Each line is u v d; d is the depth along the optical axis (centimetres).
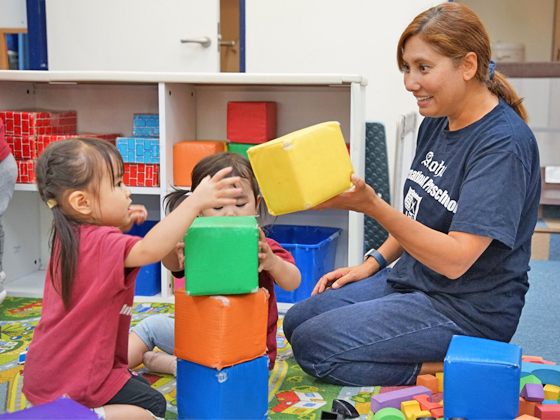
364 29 245
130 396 115
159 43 264
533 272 263
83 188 110
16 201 237
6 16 290
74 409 97
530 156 132
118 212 115
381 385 146
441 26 128
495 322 140
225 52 327
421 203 145
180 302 123
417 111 249
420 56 130
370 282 162
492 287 139
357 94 188
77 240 110
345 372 144
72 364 110
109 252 107
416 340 140
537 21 507
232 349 119
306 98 234
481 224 126
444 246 125
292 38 252
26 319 194
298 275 142
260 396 125
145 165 212
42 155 113
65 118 236
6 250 233
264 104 214
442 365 144
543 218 315
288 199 119
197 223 119
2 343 171
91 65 271
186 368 123
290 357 165
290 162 116
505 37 514
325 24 248
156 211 247
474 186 128
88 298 108
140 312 201
